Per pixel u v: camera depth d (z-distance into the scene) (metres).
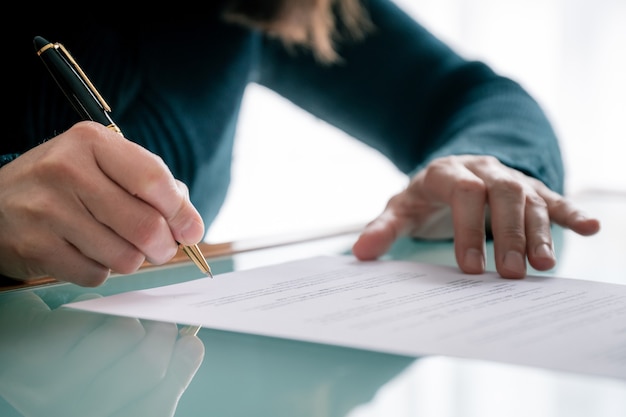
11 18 0.95
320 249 0.67
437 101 1.12
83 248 0.47
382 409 0.27
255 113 2.13
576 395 0.28
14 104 0.93
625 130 1.94
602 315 0.39
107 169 0.47
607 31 1.94
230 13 1.16
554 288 0.46
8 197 0.48
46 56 0.54
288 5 1.19
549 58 2.01
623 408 0.27
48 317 0.42
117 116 1.04
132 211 0.46
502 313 0.40
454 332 0.36
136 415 0.27
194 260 0.51
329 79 1.24
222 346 0.36
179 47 1.10
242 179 2.13
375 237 0.59
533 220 0.57
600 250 0.63
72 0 1.00
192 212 0.48
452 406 0.27
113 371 0.32
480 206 0.58
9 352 0.36
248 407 0.28
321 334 0.36
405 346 0.34
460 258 0.53
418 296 0.45
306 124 2.16
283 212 2.08
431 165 0.68
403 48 1.20
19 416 0.27
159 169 0.46
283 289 0.47
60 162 0.47
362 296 0.45
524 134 0.90
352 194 2.21
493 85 1.06
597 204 0.94
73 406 0.28
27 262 0.49
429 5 2.06
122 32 1.04
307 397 0.28
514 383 0.29
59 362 0.34
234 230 1.91
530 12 2.01
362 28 1.23
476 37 2.05
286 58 1.25
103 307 0.44
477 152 0.80
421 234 0.70
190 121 1.10
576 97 1.99
